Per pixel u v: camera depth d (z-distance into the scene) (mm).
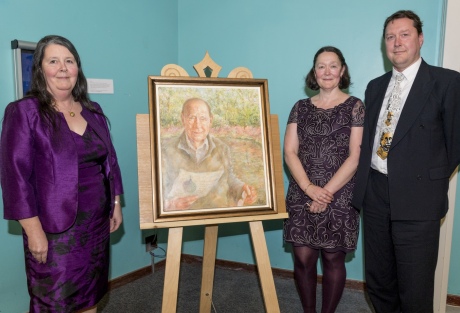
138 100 2805
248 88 1947
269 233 2967
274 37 2811
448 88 1697
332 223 1951
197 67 1948
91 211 1620
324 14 2658
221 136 1870
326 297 2018
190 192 1785
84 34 2406
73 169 1537
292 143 2090
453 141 1734
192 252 3215
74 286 1580
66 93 1593
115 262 2740
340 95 2051
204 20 3008
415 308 1822
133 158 2801
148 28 2840
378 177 1883
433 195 1745
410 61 1776
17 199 1456
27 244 1542
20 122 1471
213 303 2516
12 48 2037
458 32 2232
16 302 2201
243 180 1859
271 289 1891
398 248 1830
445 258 2340
